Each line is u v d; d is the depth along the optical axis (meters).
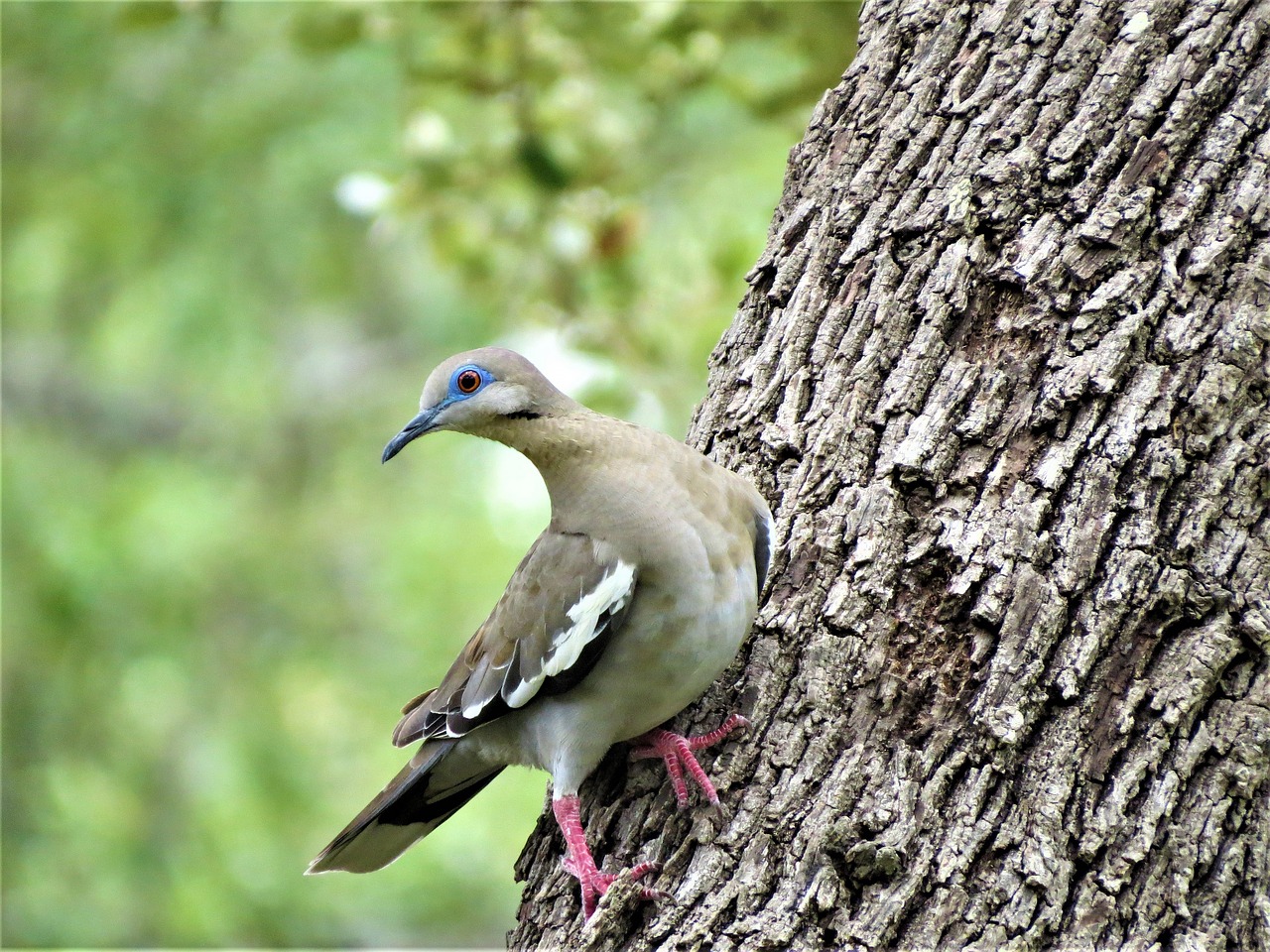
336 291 22.55
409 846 8.50
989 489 6.72
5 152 21.78
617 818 7.01
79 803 20.14
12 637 20.62
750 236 14.72
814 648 6.71
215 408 25.80
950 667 6.49
